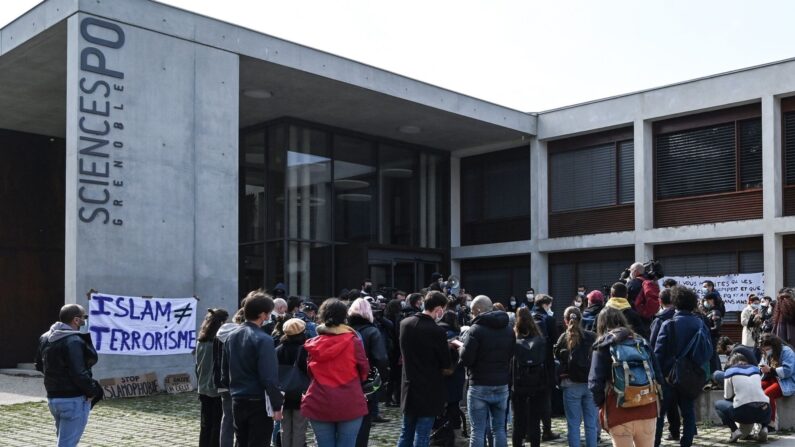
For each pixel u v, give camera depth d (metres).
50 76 17.53
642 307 11.00
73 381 7.41
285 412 7.66
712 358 9.73
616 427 6.69
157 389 15.01
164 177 15.43
